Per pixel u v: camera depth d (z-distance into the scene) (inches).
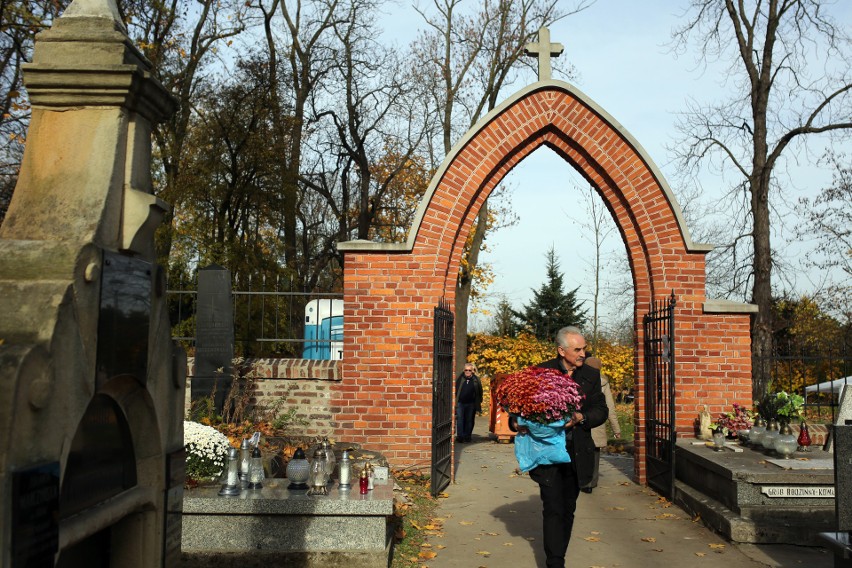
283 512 255.3
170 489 151.6
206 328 452.4
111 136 131.1
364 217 1122.0
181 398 158.7
